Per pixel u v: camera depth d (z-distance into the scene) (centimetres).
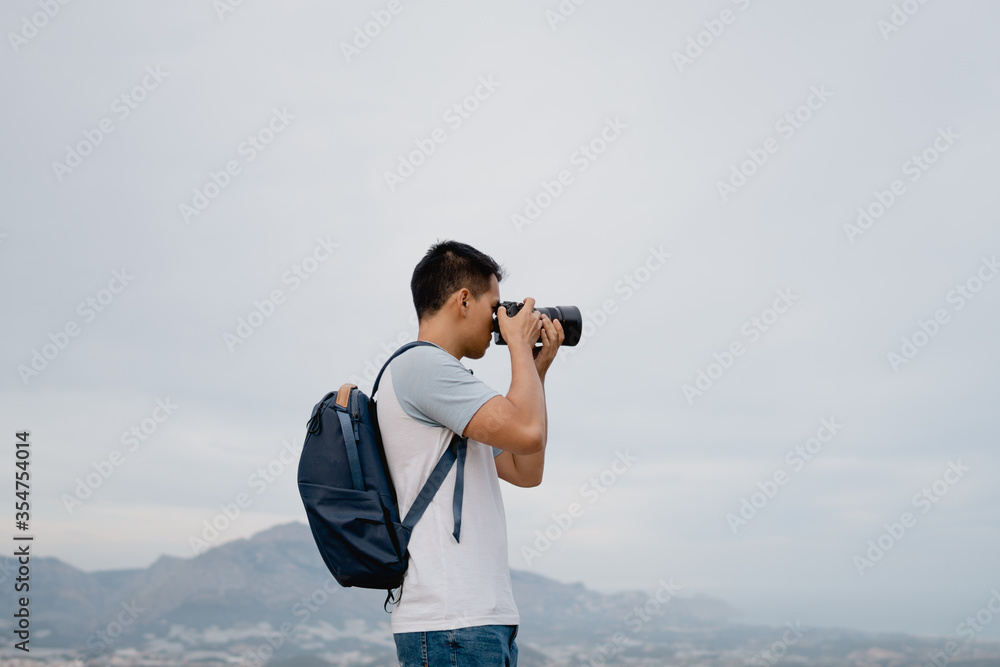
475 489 152
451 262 166
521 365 155
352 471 148
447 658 139
